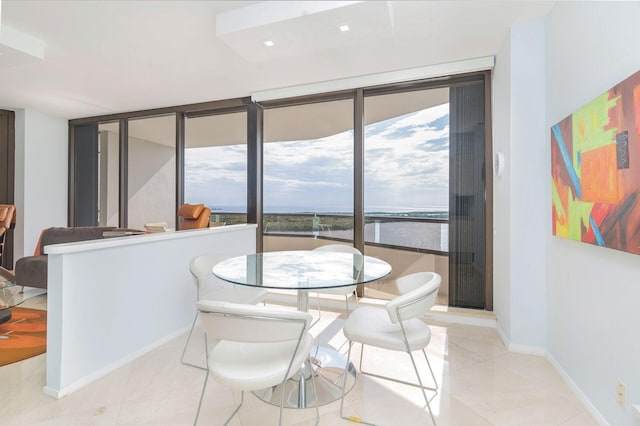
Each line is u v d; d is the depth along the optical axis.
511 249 2.57
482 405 1.88
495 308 3.10
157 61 3.22
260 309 1.28
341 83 3.67
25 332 2.88
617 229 1.50
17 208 4.94
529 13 2.39
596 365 1.76
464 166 3.37
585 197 1.78
